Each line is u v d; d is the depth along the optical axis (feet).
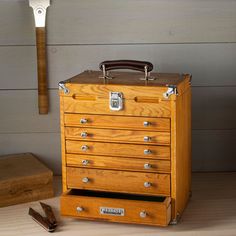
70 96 5.17
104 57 6.20
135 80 5.23
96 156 5.24
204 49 6.16
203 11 6.07
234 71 6.20
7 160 6.17
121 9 6.09
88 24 6.14
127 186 5.22
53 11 6.11
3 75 6.26
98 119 5.16
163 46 6.16
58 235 5.00
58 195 5.85
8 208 5.58
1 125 6.37
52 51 6.20
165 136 5.03
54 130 6.38
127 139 5.13
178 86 4.99
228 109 6.29
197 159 6.40
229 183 6.12
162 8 6.07
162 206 4.95
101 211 5.11
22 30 6.16
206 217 5.32
